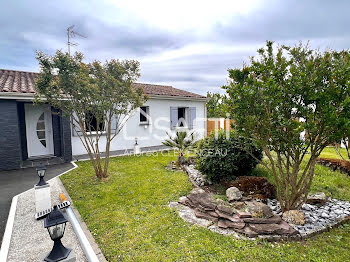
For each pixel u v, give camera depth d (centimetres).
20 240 336
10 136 742
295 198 418
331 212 437
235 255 298
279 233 349
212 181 609
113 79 573
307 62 384
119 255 298
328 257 300
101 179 627
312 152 384
